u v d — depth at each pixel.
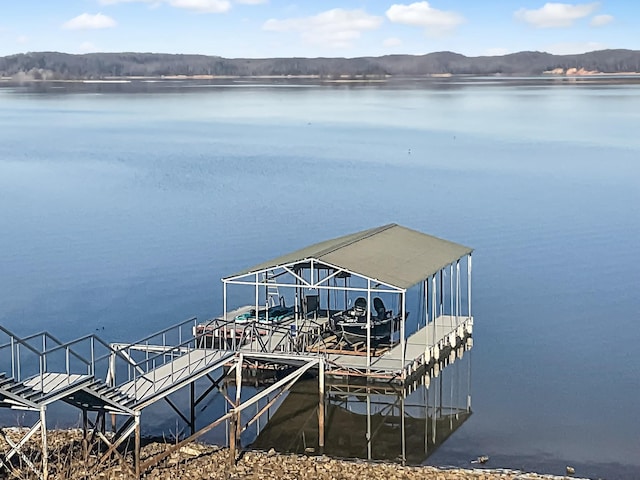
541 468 27.75
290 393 34.62
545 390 35.56
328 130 154.38
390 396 34.47
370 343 36.72
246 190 88.50
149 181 94.38
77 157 115.25
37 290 52.12
